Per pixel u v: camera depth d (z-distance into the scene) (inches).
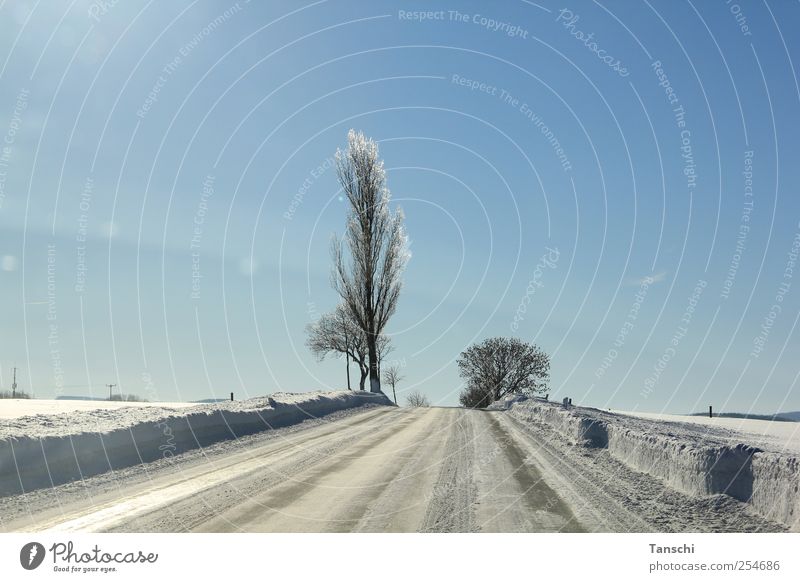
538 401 978.7
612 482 402.6
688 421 951.0
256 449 564.4
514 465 470.6
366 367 1797.5
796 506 269.9
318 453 536.4
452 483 397.7
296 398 979.9
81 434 451.8
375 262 1712.6
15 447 389.7
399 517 313.6
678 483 371.9
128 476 420.2
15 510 322.7
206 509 327.0
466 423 836.6
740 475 321.1
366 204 1711.4
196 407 738.2
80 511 321.4
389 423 837.8
